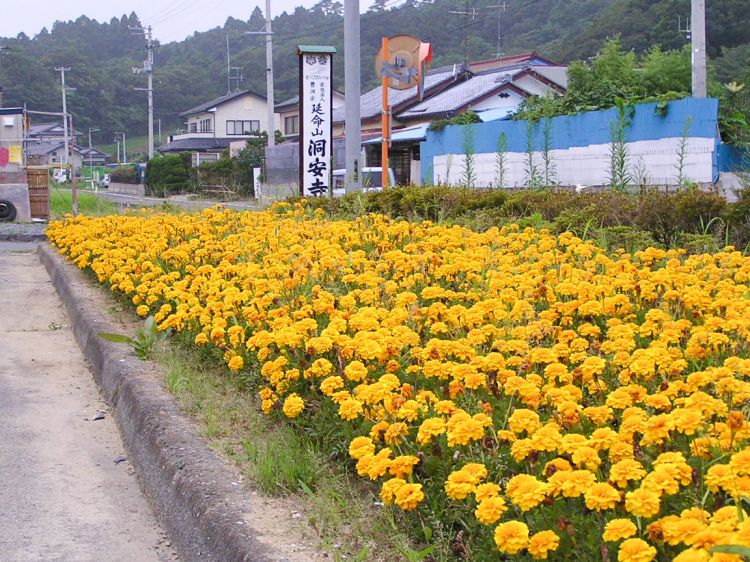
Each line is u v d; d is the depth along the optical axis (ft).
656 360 11.71
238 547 9.91
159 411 14.57
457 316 15.01
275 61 240.53
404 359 13.64
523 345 13.04
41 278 36.04
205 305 19.42
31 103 268.82
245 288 19.12
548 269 19.52
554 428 9.52
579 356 12.62
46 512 12.57
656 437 9.07
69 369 20.58
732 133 48.96
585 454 8.86
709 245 23.34
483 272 19.21
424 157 72.90
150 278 23.48
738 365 11.14
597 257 19.99
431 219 34.88
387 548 9.80
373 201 37.58
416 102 108.58
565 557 8.26
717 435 9.42
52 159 245.65
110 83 292.40
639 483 9.04
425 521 9.82
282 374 13.35
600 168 53.67
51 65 279.69
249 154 126.31
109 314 23.54
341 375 13.03
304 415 13.12
